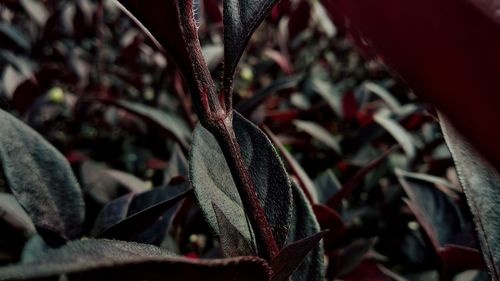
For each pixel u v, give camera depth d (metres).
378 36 0.07
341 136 0.88
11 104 0.76
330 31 1.29
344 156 0.77
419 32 0.06
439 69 0.06
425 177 0.45
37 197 0.31
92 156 0.88
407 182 0.44
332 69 1.40
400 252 0.61
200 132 0.26
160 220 0.36
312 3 1.33
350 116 0.85
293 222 0.30
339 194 0.44
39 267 0.15
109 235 0.28
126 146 0.90
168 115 0.62
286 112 0.80
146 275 0.18
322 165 0.77
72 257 0.16
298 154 0.80
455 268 0.37
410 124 0.78
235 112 0.29
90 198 0.48
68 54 1.09
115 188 0.50
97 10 1.19
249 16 0.23
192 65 0.21
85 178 0.51
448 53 0.06
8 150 0.31
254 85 1.09
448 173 0.68
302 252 0.22
